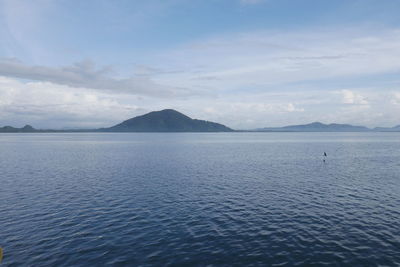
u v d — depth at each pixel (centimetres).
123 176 5066
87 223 2586
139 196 3594
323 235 2288
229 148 12662
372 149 11800
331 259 1878
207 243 2152
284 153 9962
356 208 3039
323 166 6444
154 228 2467
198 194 3709
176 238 2248
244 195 3653
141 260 1880
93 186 4197
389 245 2080
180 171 5672
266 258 1903
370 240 2175
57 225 2528
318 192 3809
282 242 2159
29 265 1806
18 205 3156
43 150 11244
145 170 5800
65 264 1825
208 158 8206
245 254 1964
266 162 7212
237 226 2514
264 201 3356
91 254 1966
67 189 3978
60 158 8144
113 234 2328
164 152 10338
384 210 2952
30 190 3909
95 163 6950
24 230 2402
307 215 2809
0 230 2398
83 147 13188
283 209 3025
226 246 2095
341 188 4062
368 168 6106
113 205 3183
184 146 14162
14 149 11744
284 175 5206
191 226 2519
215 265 1817
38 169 5900
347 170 5825
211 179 4794
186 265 1816
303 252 1984
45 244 2123
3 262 1842
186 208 3073
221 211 2962
